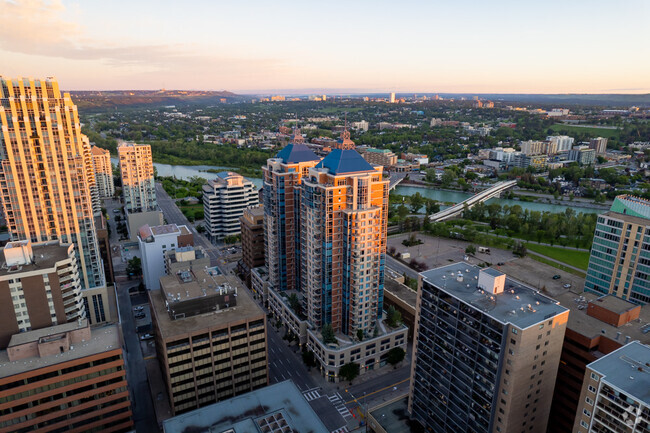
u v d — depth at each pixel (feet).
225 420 367.25
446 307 429.38
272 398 394.52
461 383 424.87
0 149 617.62
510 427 392.27
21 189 620.49
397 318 633.61
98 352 431.02
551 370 403.34
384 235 602.03
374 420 496.64
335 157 577.84
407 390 580.71
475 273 471.21
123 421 457.27
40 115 610.24
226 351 510.17
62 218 650.02
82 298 627.05
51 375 411.75
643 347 359.05
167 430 355.15
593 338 433.07
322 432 355.15
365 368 616.39
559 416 476.13
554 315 384.06
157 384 569.23
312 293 617.21
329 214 564.71
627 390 309.42
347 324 612.29
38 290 506.07
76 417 433.07
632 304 473.67
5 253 501.56
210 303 523.70
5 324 496.64
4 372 400.26
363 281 588.09
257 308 540.52
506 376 379.55
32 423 414.82
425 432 480.64
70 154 634.84
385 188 580.30
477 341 396.57
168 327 491.31
